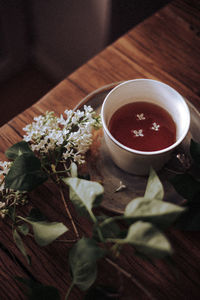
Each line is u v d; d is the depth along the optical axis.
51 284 0.35
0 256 0.36
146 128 0.38
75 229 0.35
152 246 0.24
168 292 0.34
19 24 0.86
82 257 0.28
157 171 0.38
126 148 0.32
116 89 0.35
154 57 0.45
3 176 0.39
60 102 0.43
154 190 0.29
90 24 0.83
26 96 0.88
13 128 0.42
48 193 0.39
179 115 0.36
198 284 0.35
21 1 0.82
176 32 0.47
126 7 0.81
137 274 0.35
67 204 0.38
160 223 0.26
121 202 0.37
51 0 0.82
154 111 0.39
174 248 0.36
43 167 0.37
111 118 0.39
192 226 0.35
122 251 0.36
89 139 0.37
